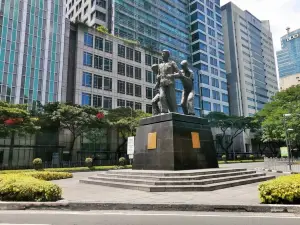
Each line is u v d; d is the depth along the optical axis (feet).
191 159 45.57
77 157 126.72
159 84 52.47
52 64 128.26
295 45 430.61
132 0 195.62
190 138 46.75
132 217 21.85
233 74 273.75
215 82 241.76
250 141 245.24
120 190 35.73
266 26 350.23
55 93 126.41
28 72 120.06
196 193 32.42
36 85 121.29
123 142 132.26
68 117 104.99
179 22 235.20
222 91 246.88
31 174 50.14
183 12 242.99
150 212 23.93
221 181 39.50
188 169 44.39
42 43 127.13
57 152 119.55
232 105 267.59
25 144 112.88
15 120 86.38
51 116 103.81
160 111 50.70
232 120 196.13
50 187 27.22
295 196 23.82
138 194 31.83
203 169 45.42
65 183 45.98
